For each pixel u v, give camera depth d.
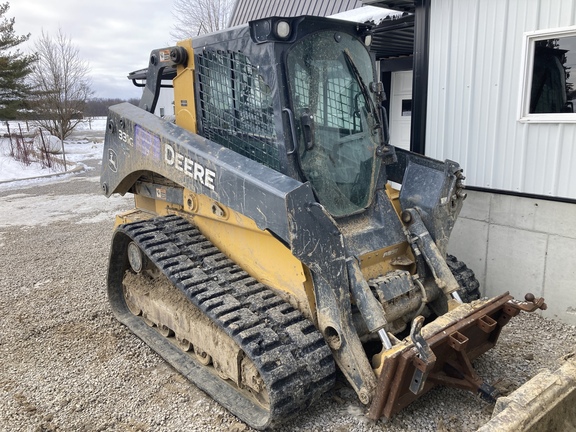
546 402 2.22
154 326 4.42
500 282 4.76
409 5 5.27
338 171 3.38
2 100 24.70
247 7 12.34
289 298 3.24
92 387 3.59
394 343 3.00
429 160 3.83
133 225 3.97
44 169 16.64
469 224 4.90
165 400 3.42
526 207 4.47
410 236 3.54
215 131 3.63
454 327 2.90
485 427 2.07
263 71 3.10
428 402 3.24
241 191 2.97
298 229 2.70
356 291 3.01
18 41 25.59
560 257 4.31
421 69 5.05
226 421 3.16
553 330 4.21
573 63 4.00
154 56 4.14
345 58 3.43
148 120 3.94
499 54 4.44
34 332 4.50
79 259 6.73
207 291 3.28
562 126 4.13
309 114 3.21
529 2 4.17
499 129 4.55
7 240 7.88
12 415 3.27
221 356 3.33
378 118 3.64
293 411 2.88
